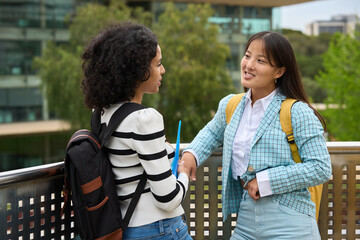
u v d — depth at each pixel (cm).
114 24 150
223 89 2014
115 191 146
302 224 170
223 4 2530
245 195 182
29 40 2189
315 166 161
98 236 144
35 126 2266
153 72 150
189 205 217
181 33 2078
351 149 210
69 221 178
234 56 2597
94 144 145
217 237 219
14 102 2200
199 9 2133
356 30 1291
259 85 170
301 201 171
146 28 150
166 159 142
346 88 1229
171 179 142
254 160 171
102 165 145
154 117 140
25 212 161
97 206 142
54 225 172
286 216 170
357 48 1244
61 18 2236
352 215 215
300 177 162
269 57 166
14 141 2252
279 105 170
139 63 142
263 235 175
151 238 146
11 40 2153
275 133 168
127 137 142
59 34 2241
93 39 149
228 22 2559
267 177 165
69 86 1855
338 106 1248
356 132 1218
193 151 190
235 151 180
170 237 150
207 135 196
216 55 2070
